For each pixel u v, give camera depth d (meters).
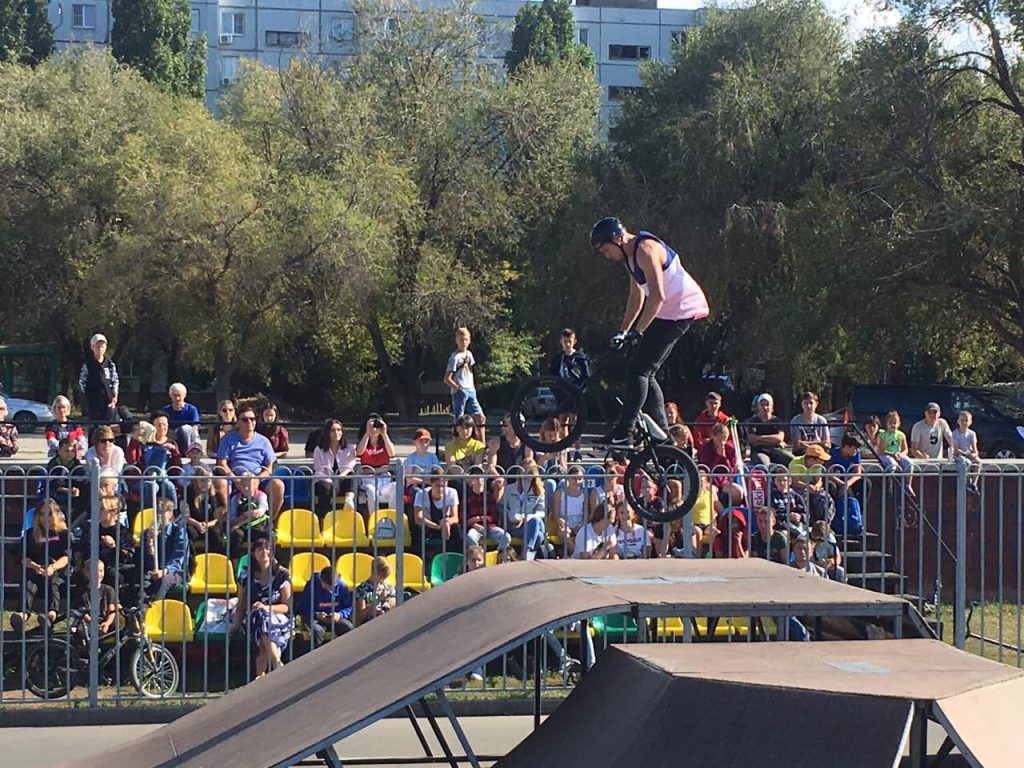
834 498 11.56
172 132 33.88
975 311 27.83
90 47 40.22
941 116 27.58
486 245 38.16
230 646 10.81
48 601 9.58
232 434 12.11
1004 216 25.34
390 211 34.44
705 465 11.48
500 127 37.81
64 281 36.66
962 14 27.27
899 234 26.25
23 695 9.25
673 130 34.78
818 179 30.42
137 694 9.50
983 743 3.71
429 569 11.12
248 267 32.44
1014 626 12.18
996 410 26.28
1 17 52.31
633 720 4.31
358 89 37.47
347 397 41.69
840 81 29.48
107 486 9.91
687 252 33.25
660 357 6.82
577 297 35.78
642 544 10.37
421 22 38.41
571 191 36.44
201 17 69.25
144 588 9.67
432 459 12.97
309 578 10.04
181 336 33.69
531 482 10.62
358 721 4.64
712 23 37.91
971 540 13.27
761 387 40.38
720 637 10.06
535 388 7.20
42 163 35.94
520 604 5.48
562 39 57.53
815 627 6.43
